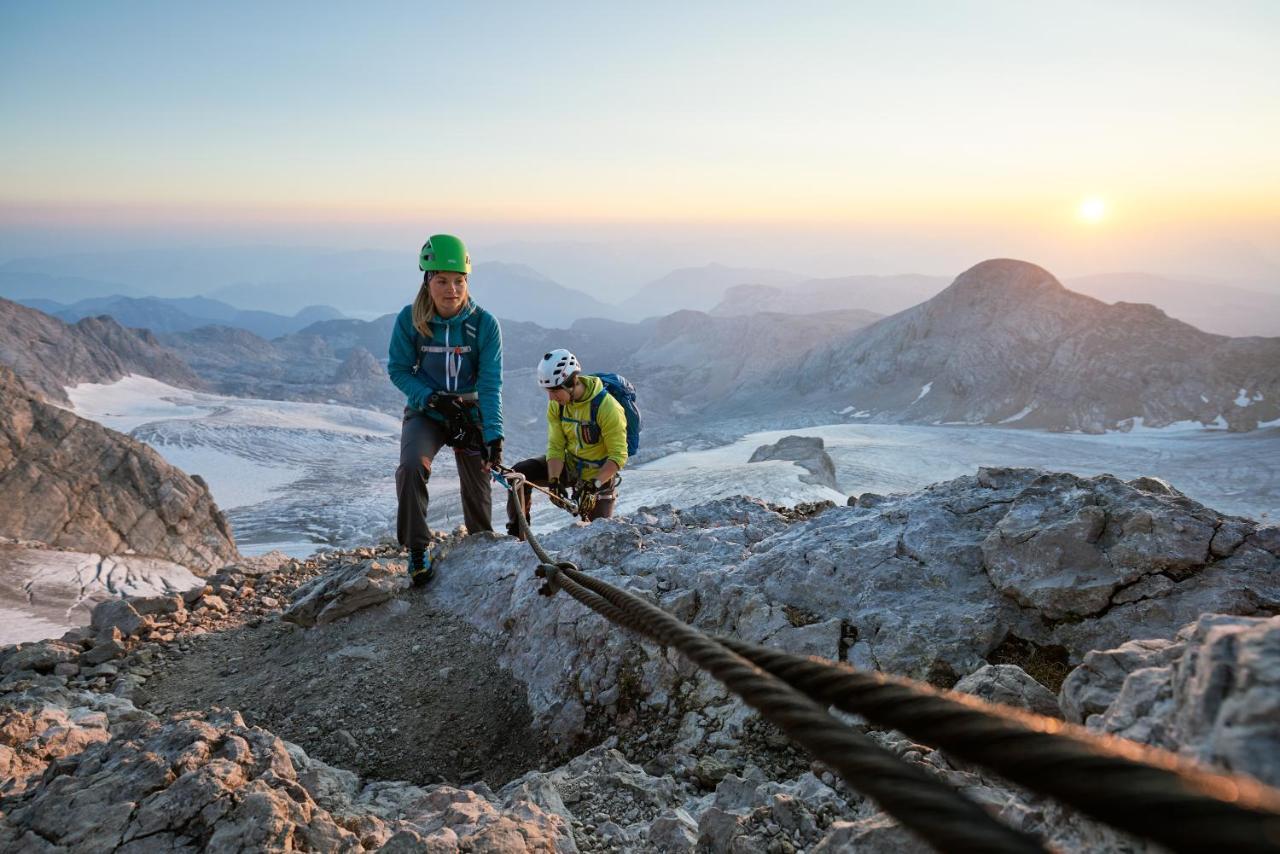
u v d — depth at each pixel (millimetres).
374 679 6422
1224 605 4172
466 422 7508
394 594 7652
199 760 3986
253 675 6805
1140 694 2035
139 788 3748
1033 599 4695
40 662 6938
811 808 3730
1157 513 4637
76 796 3727
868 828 2738
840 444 150750
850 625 5121
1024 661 4613
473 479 8406
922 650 4754
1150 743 1812
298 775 4621
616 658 5676
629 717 5414
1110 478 5090
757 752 4727
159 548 75812
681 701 5316
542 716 5652
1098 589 4516
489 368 7469
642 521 8062
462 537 8828
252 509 160000
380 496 171000
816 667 930
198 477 82312
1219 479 138500
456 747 5676
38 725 5254
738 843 3500
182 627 7797
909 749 3512
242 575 9211
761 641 5297
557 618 6160
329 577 7988
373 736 5793
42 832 3576
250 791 3715
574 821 4207
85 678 6832
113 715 5949
